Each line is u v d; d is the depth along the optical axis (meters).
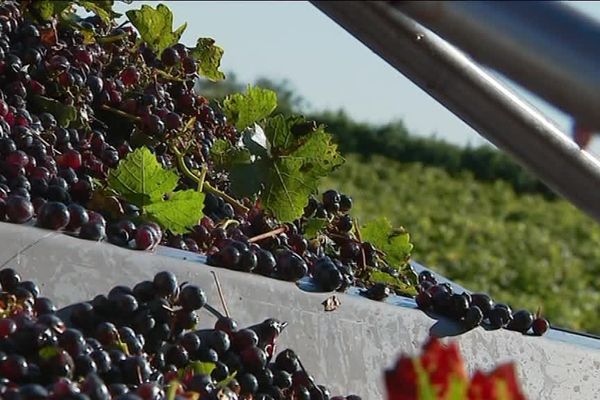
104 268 1.17
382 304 1.30
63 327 1.06
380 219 1.51
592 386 1.38
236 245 1.24
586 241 8.31
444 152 12.30
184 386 1.07
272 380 1.19
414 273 1.48
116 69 1.54
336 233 1.49
